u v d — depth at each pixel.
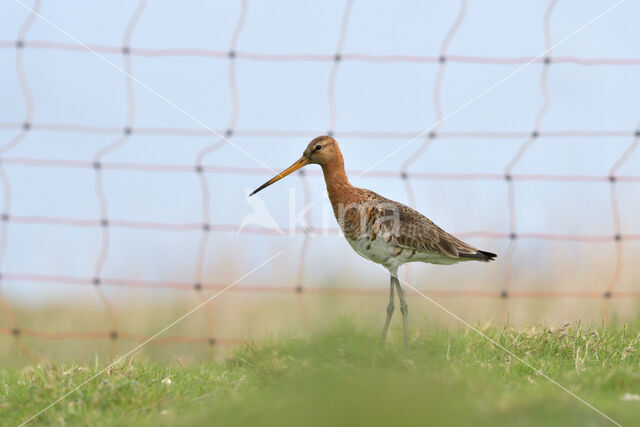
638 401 10.59
